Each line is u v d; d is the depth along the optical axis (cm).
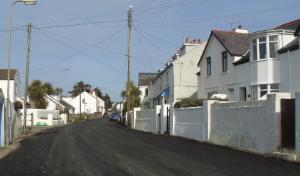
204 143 2738
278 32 3128
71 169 1692
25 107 4659
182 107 3384
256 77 3266
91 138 3303
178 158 1964
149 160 1903
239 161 1848
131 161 1880
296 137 1859
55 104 9706
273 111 2000
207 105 2795
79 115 10844
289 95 1998
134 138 3228
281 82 3077
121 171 1609
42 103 8444
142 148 2430
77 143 2867
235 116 2420
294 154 1848
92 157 2061
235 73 3662
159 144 2684
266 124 2072
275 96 1989
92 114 13112
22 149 2608
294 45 2919
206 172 1555
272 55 3169
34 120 7144
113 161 1894
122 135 3625
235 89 3656
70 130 4809
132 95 6444
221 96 3434
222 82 3903
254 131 2195
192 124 3106
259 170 1592
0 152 2452
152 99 6988
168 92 5616
